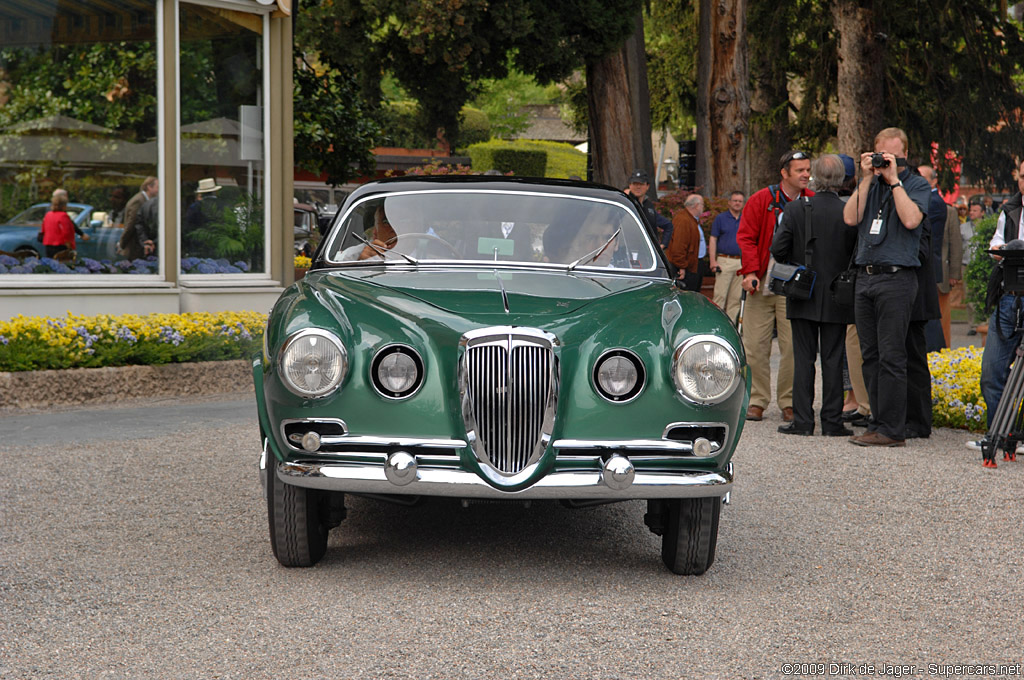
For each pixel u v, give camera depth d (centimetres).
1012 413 720
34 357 922
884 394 779
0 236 1051
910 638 404
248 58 1209
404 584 457
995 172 2502
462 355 430
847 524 576
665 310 470
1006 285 727
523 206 579
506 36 1838
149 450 736
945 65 2355
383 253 557
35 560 486
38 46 1080
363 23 1900
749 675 364
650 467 440
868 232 762
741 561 506
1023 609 440
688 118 3441
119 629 398
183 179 1164
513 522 573
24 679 350
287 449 443
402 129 4612
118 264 1114
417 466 431
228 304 1178
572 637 396
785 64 2678
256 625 403
